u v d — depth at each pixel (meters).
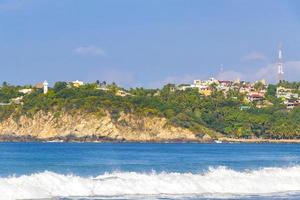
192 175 58.62
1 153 177.88
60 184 52.03
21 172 80.00
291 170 65.44
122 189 53.06
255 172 63.53
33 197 48.62
